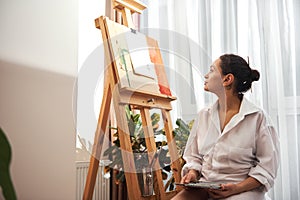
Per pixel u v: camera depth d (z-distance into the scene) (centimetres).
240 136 139
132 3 180
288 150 184
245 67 148
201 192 138
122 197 186
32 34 136
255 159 143
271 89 189
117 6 176
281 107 184
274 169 137
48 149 137
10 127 126
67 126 146
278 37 189
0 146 39
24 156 129
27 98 132
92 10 214
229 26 201
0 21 126
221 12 205
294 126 184
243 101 145
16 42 130
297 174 181
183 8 217
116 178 175
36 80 135
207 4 210
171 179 179
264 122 142
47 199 135
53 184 138
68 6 151
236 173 138
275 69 189
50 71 141
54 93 142
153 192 165
